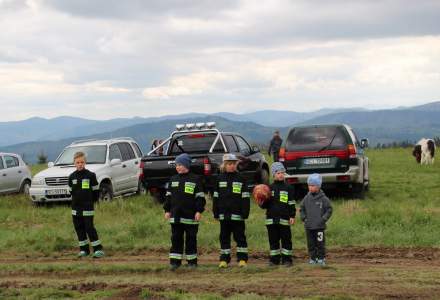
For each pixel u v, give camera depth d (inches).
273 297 312.8
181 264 414.6
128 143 830.5
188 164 404.5
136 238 527.2
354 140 701.3
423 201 693.3
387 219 538.3
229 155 405.7
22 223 637.9
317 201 398.3
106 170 745.0
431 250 454.3
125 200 735.1
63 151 796.6
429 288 327.3
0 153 871.7
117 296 327.6
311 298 308.5
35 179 740.7
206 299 311.4
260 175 786.8
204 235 512.1
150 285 350.3
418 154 1295.5
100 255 468.1
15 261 463.5
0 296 335.6
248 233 518.0
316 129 695.7
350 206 617.0
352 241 486.0
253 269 390.6
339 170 676.7
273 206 403.2
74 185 470.0
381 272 374.0
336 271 379.9
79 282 368.5
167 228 548.1
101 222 602.5
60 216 658.8
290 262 405.1
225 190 403.5
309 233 401.4
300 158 684.1
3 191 847.1
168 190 408.2
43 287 355.9
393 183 899.4
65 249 507.2
